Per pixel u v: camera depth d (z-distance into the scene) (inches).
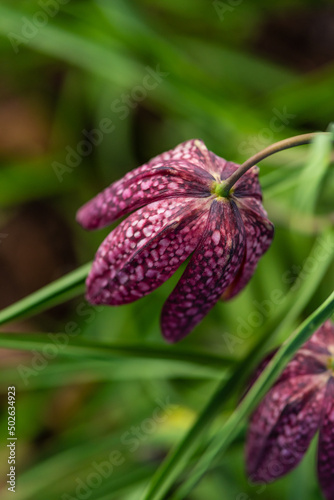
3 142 20.4
